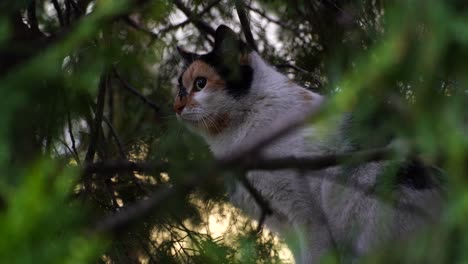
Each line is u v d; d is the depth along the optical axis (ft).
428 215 12.69
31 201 6.37
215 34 20.65
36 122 10.96
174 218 16.52
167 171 12.05
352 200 17.33
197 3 18.25
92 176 16.70
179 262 16.47
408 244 7.96
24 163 9.78
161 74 21.80
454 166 7.01
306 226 18.85
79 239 6.89
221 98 20.44
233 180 16.02
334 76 10.25
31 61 8.05
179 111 20.65
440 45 6.64
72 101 11.34
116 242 15.46
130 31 15.39
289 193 18.98
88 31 7.84
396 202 12.83
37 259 6.37
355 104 7.95
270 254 17.38
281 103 20.35
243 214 19.93
